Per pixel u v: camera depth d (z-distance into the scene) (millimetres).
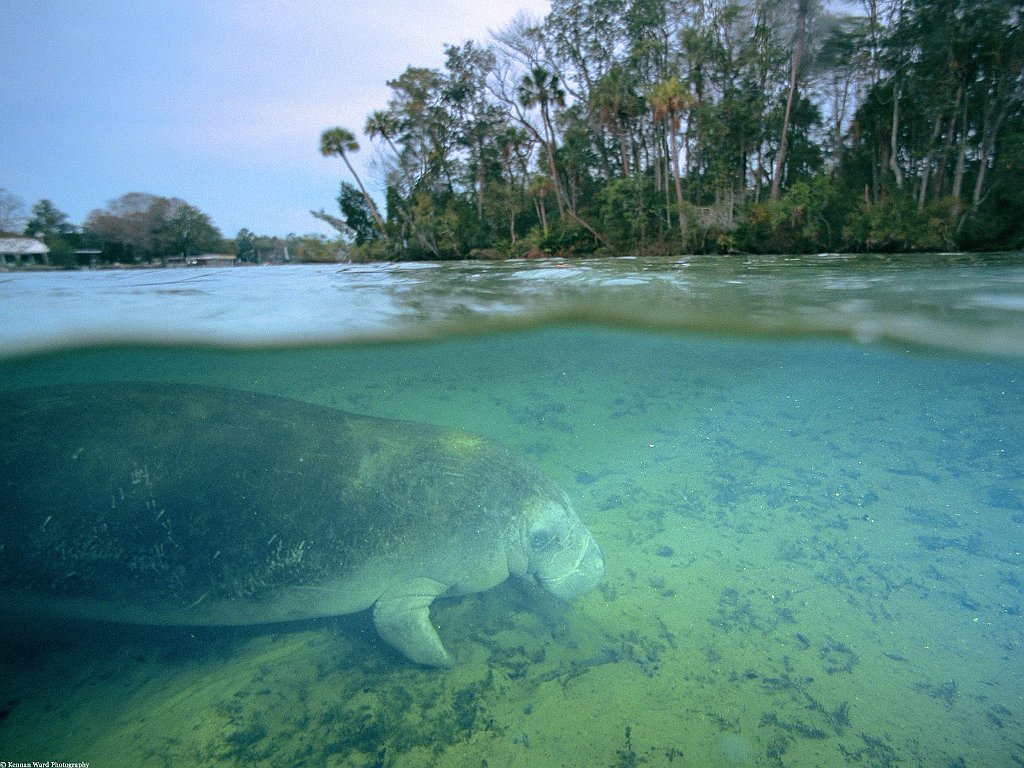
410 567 3705
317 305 10734
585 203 44531
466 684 3379
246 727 3121
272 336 9789
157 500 3293
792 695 3201
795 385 11492
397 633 3541
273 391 11297
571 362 13398
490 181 47188
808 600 4086
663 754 2824
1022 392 10445
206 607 3451
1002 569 4355
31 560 3227
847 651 3549
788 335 10656
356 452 3766
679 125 33781
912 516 5312
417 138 49031
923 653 3508
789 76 34531
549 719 3080
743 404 9961
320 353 11461
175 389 3742
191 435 3465
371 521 3598
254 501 3408
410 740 2988
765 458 7023
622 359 13328
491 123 47188
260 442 3564
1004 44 25625
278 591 3484
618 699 3197
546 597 4215
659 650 3602
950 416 8906
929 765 2738
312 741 3020
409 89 46812
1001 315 8383
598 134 42531
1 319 8039
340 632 3912
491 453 4141
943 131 30484
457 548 3799
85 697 3357
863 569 4457
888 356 11070
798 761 2771
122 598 3363
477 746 2932
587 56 42062
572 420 8781
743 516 5438
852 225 27234
